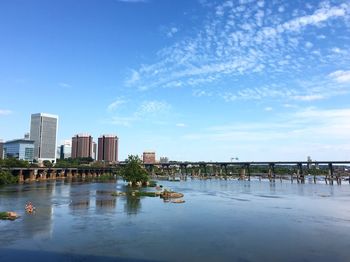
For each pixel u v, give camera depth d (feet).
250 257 200.03
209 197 542.98
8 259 189.78
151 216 331.98
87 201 442.91
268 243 231.71
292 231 270.46
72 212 347.77
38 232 252.62
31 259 190.29
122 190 628.69
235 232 264.11
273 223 304.09
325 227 288.30
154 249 212.84
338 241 238.68
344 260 196.34
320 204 457.27
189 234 254.88
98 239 234.99
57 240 230.89
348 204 458.50
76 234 248.52
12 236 239.50
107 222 296.30
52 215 327.67
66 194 531.91
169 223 296.71
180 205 422.00
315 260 195.83
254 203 460.55
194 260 193.16
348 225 298.35
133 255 200.03
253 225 293.23
